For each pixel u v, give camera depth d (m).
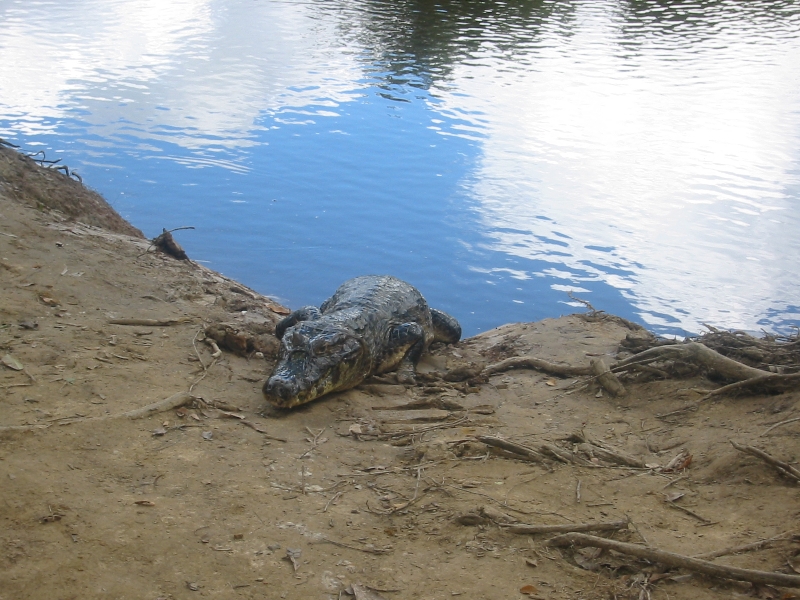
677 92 24.53
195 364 6.45
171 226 13.66
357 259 13.01
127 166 16.20
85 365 5.89
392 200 15.48
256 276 12.20
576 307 11.86
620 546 3.86
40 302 6.89
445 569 3.87
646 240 14.16
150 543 3.90
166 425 5.29
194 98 21.09
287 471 4.93
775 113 22.52
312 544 4.07
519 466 5.10
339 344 6.65
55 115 18.89
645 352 6.79
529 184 16.81
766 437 5.05
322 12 34.09
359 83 23.64
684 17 37.75
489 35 31.50
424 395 6.97
